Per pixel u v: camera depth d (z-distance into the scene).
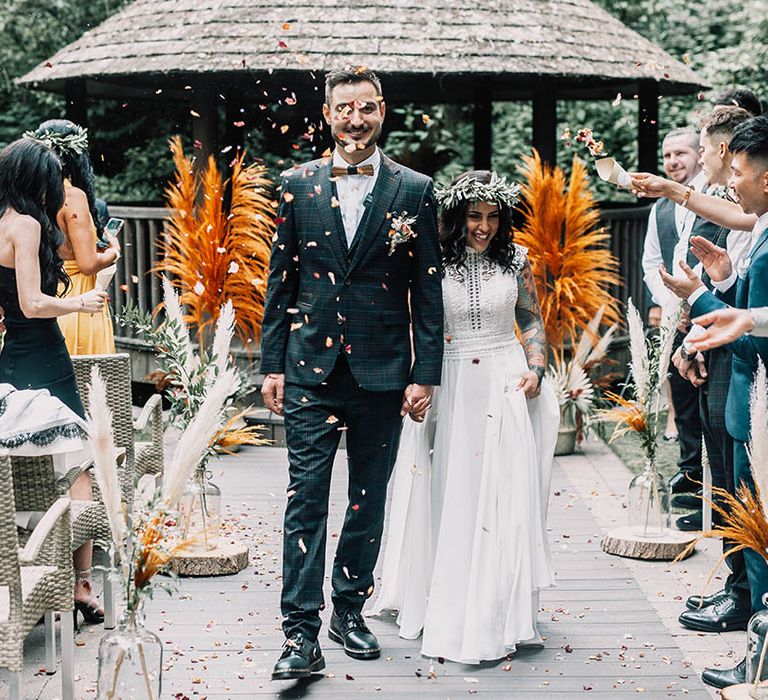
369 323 4.16
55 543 3.79
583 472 7.45
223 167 9.87
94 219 5.43
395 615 4.76
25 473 4.27
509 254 4.48
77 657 4.31
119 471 4.88
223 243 8.05
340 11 8.61
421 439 4.49
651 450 5.67
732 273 4.01
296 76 8.41
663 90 10.10
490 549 4.30
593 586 5.16
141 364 9.24
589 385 7.94
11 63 14.55
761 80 12.57
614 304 9.51
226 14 8.67
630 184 4.11
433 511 4.50
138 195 14.70
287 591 4.12
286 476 7.29
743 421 4.00
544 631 4.61
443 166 14.78
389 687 4.05
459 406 4.39
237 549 5.41
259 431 8.23
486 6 8.86
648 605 4.91
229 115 9.91
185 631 4.60
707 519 5.72
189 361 5.43
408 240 4.16
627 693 4.02
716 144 5.12
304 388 4.19
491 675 4.17
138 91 10.59
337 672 4.18
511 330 4.52
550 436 4.57
